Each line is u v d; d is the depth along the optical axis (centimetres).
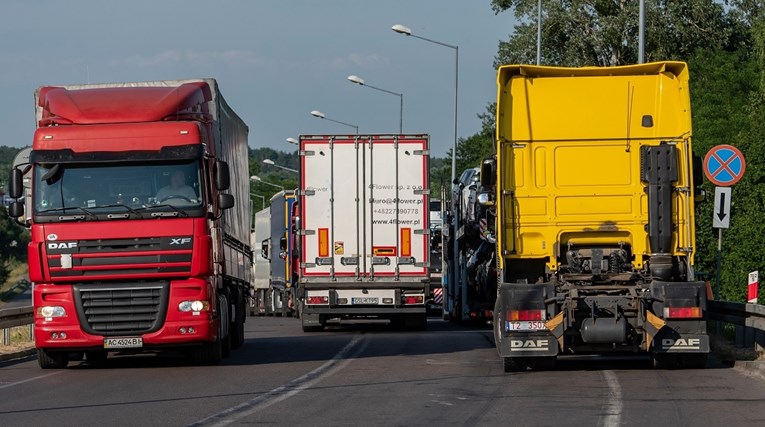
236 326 5450
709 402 3066
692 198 3875
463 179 8112
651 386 3441
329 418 2872
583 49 13512
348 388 3553
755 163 6366
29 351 5325
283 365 4441
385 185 6606
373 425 2744
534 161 3966
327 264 6619
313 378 3891
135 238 4216
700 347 3772
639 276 3916
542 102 3969
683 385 3453
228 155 5634
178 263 4219
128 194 4241
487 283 7262
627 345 3841
